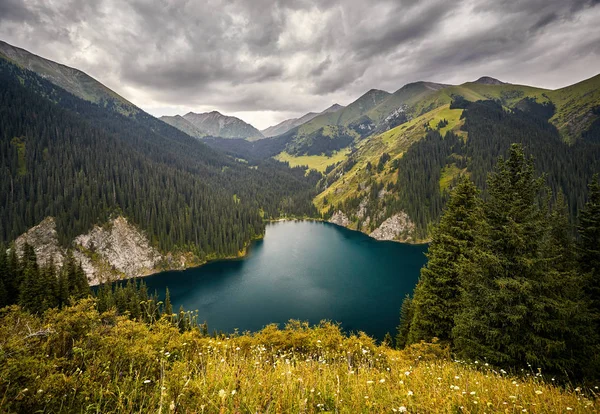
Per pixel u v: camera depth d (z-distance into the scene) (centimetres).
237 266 10825
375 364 1068
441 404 600
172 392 527
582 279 1664
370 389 638
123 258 10581
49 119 19125
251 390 570
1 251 4941
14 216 10575
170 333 870
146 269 10694
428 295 2320
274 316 6475
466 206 2408
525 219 1705
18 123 17312
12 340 517
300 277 9150
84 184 12438
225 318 6444
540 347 1515
